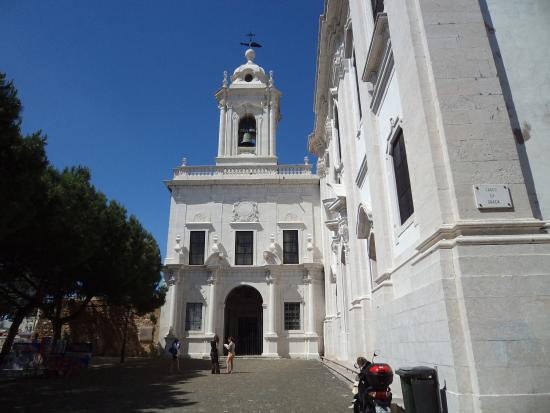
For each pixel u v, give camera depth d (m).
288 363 22.00
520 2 7.27
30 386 12.90
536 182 6.21
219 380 14.23
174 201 29.11
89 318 28.45
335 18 17.22
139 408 8.80
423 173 6.48
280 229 28.50
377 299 9.82
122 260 21.27
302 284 27.19
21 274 17.91
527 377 4.95
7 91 10.98
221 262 27.52
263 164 30.55
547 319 5.19
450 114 6.24
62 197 15.91
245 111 32.69
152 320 28.50
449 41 6.68
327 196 25.19
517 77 6.79
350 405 8.70
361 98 11.83
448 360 5.27
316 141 26.77
